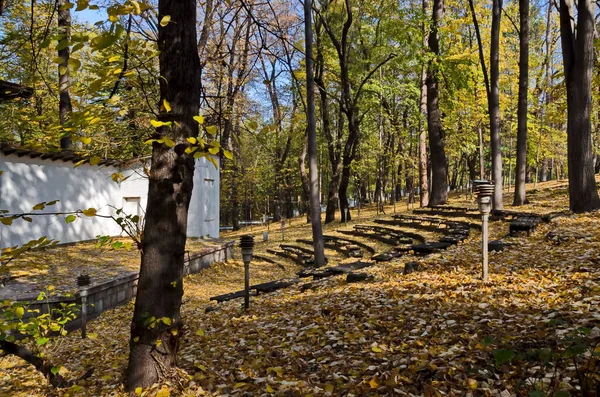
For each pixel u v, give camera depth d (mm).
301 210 45781
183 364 4992
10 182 12930
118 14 2551
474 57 21000
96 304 9547
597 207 12047
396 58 20672
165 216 4316
